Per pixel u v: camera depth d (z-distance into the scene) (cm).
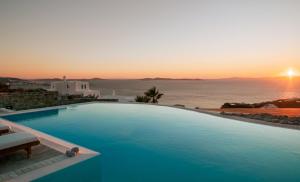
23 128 869
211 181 628
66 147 625
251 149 883
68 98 1977
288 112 2148
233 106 2823
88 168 544
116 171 696
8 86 3306
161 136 1062
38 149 603
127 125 1265
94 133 1104
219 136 1053
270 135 1048
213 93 9469
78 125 1252
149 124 1289
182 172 691
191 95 8294
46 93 1814
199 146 921
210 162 764
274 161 769
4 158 537
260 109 2505
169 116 1498
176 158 802
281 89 12725
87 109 1717
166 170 705
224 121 1346
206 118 1433
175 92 9938
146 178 646
